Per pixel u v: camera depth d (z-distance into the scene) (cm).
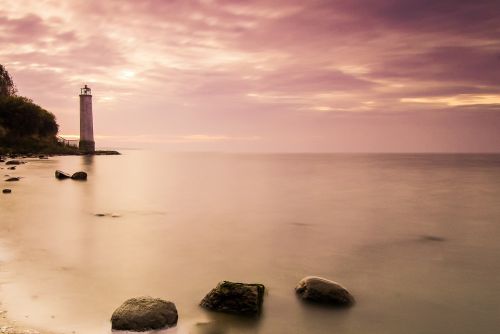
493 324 810
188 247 1374
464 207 2611
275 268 1149
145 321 716
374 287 1012
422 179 5134
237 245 1427
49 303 830
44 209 2158
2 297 855
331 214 2258
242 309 809
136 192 3175
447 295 966
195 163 10262
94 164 7156
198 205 2539
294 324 781
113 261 1165
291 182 4566
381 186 4122
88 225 1722
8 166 5291
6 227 1630
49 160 7344
